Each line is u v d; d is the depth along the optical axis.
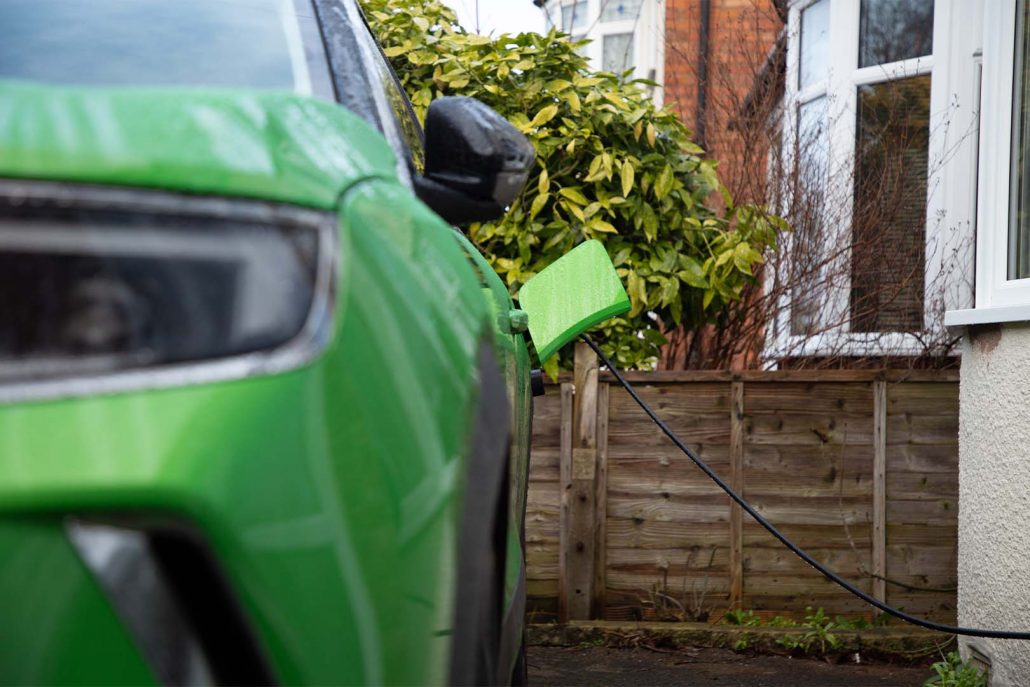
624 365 5.15
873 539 4.88
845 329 6.27
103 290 1.01
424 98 5.21
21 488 0.93
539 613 4.98
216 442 0.99
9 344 0.98
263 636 1.00
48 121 1.08
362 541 1.06
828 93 7.57
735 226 5.80
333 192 1.18
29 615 0.94
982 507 3.97
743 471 4.94
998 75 4.05
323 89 1.84
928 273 6.33
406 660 1.11
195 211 1.07
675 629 4.79
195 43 1.92
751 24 8.99
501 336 1.83
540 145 5.09
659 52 11.81
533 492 5.00
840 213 6.32
